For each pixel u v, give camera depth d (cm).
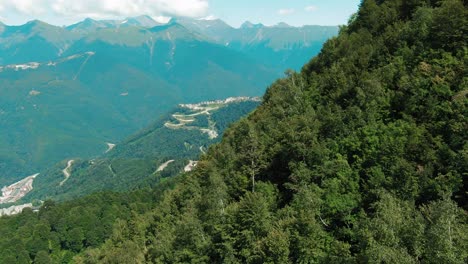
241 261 6619
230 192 9056
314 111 9506
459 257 3909
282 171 8631
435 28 8550
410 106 7531
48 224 19675
